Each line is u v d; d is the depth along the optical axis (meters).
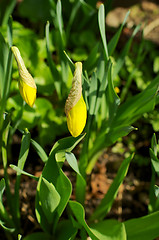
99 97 0.62
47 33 0.62
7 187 0.61
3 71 0.60
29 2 0.91
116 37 0.63
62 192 0.56
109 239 0.57
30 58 0.77
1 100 0.61
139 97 0.64
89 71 0.71
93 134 0.72
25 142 0.55
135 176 0.79
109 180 0.77
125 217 0.73
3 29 0.81
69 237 0.58
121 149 0.83
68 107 0.50
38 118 0.72
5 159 0.59
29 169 0.76
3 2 0.82
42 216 0.60
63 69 0.67
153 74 0.94
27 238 0.61
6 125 0.57
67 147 0.55
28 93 0.51
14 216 0.63
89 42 0.88
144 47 0.97
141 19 1.13
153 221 0.58
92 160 0.74
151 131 0.88
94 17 0.87
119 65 0.67
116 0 1.18
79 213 0.55
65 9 0.87
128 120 0.65
